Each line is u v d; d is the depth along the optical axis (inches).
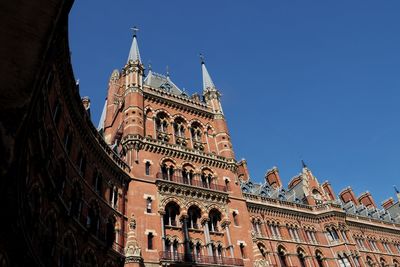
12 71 467.8
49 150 1052.5
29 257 811.4
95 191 1371.8
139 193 1600.6
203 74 2551.7
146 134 1875.0
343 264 2213.3
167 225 1587.1
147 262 1412.4
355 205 3132.4
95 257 1239.5
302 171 2723.9
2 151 461.1
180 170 1822.1
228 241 1690.5
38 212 939.3
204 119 2215.8
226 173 1991.9
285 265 2037.4
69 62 1151.6
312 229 2331.4
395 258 2650.1
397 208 3356.3
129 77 2074.3
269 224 2180.1
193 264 1491.1
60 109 1181.7
